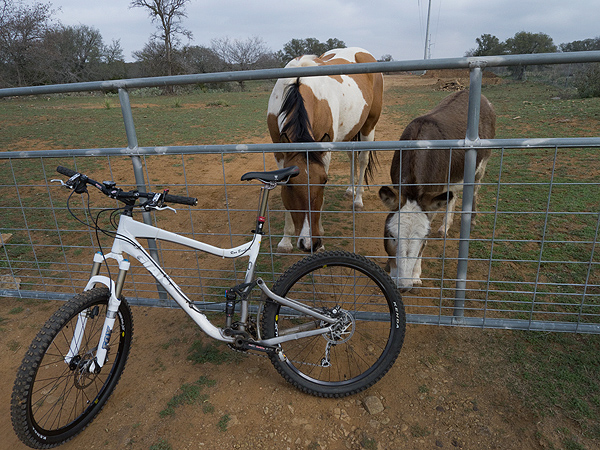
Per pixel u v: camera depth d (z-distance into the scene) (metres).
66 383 2.27
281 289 2.17
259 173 2.10
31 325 3.04
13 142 9.74
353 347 2.63
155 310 3.15
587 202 4.57
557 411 2.05
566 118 9.52
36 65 31.41
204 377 2.42
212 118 13.46
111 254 2.04
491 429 2.00
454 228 4.29
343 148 2.23
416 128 3.15
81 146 9.35
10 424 2.22
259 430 2.06
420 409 2.14
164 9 32.91
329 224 4.56
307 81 3.66
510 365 2.36
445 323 2.67
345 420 2.11
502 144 2.13
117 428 2.12
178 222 4.90
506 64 2.01
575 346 2.46
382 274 2.21
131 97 26.11
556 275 3.22
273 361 2.20
